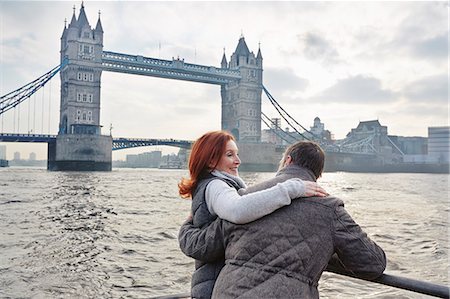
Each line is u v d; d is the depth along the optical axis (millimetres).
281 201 2188
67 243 12586
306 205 2229
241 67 160875
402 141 185625
